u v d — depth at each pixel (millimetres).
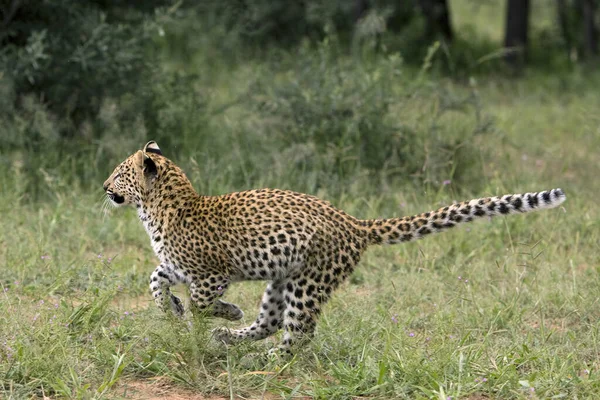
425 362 10539
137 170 11633
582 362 11016
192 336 10539
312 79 20062
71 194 16922
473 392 10055
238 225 10867
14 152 18016
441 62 31828
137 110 19328
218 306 11516
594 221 16688
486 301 13062
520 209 10844
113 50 19094
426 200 17250
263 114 19516
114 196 12219
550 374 10289
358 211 16719
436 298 13297
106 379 10008
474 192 18500
